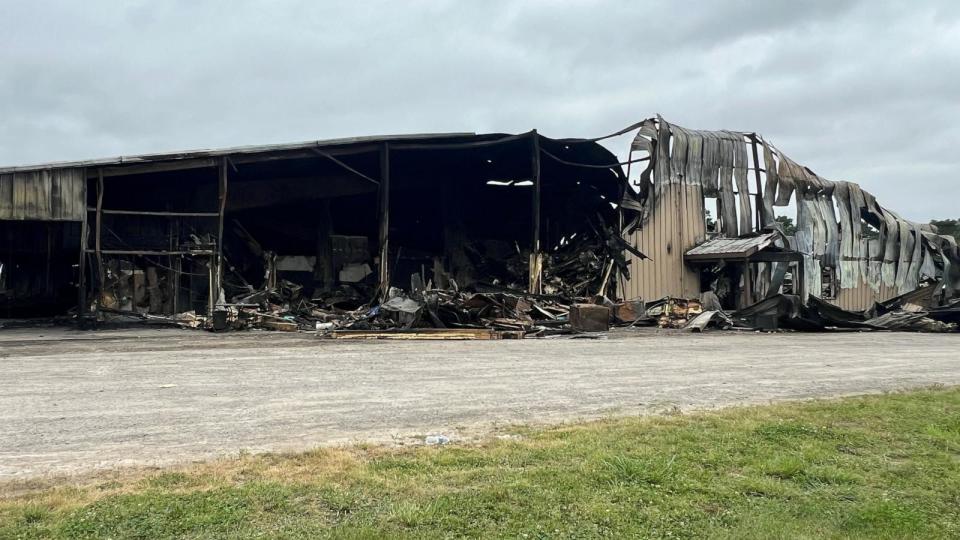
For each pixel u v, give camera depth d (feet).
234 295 77.71
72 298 80.38
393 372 35.24
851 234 115.85
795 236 107.04
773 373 36.88
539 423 22.39
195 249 72.74
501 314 69.00
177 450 18.43
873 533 13.74
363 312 73.92
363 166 95.30
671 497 15.37
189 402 25.77
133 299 69.92
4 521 12.86
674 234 96.32
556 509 14.33
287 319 67.51
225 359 40.11
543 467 17.01
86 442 19.30
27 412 23.63
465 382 31.94
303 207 97.14
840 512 14.79
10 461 17.26
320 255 96.43
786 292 104.27
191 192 81.87
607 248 92.48
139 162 65.92
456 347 50.29
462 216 108.68
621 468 16.75
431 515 13.61
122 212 66.28
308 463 16.99
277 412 23.89
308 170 91.40
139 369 35.29
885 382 33.91
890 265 121.80
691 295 97.81
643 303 80.48
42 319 72.33
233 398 26.73
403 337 57.98
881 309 91.04
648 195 93.20
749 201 105.50
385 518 13.47
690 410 25.04
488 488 15.30
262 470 16.35
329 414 23.62
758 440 20.27
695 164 99.66
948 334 78.07
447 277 99.40
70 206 63.10
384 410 24.48
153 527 12.78
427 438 19.94
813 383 33.14
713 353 48.08
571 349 49.62
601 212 108.37
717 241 99.45
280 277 93.30
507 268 100.01
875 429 22.08
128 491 14.69
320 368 36.45
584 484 15.80
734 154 105.09
